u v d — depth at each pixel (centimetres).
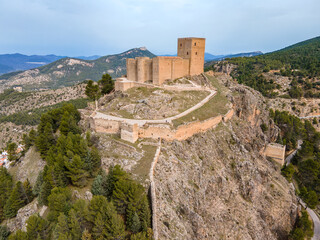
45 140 5759
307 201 6875
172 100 6638
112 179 3638
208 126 6066
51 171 4000
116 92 7656
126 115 5922
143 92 7000
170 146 4869
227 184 5216
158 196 3569
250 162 6016
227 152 5938
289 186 7144
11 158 7719
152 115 5862
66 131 6056
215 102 7444
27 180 5128
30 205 4434
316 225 6506
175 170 4362
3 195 5041
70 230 2883
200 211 4262
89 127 6069
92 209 3067
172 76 7781
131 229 2997
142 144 4778
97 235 2850
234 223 4762
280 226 5741
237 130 7000
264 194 5997
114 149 4712
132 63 7831
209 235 4134
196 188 4462
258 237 4912
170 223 3378
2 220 4781
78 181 4000
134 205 3117
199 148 5356
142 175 3819
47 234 3203
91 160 4250
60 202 3325
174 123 5416
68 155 4131
